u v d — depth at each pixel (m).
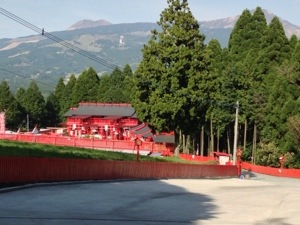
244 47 104.94
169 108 56.09
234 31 108.69
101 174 33.62
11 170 25.23
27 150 34.41
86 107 105.81
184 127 58.56
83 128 103.56
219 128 85.94
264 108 82.94
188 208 21.33
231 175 57.25
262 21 106.62
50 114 138.00
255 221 17.97
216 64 95.00
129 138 89.69
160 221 17.14
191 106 57.56
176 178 43.81
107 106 104.25
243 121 84.94
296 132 72.81
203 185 37.28
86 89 129.50
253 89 86.50
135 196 25.47
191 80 57.12
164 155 61.00
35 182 27.22
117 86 128.62
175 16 58.38
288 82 79.44
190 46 58.47
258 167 76.25
